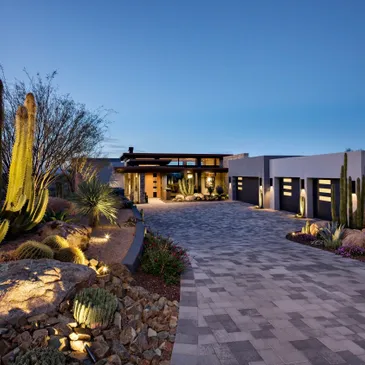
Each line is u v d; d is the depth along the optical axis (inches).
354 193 620.7
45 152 463.5
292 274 308.3
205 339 175.5
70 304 173.9
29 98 275.7
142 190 1125.7
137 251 310.8
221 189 1280.8
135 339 165.5
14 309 151.6
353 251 398.0
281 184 927.7
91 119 539.8
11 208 270.1
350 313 212.7
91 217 404.5
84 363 138.3
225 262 358.6
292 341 173.6
